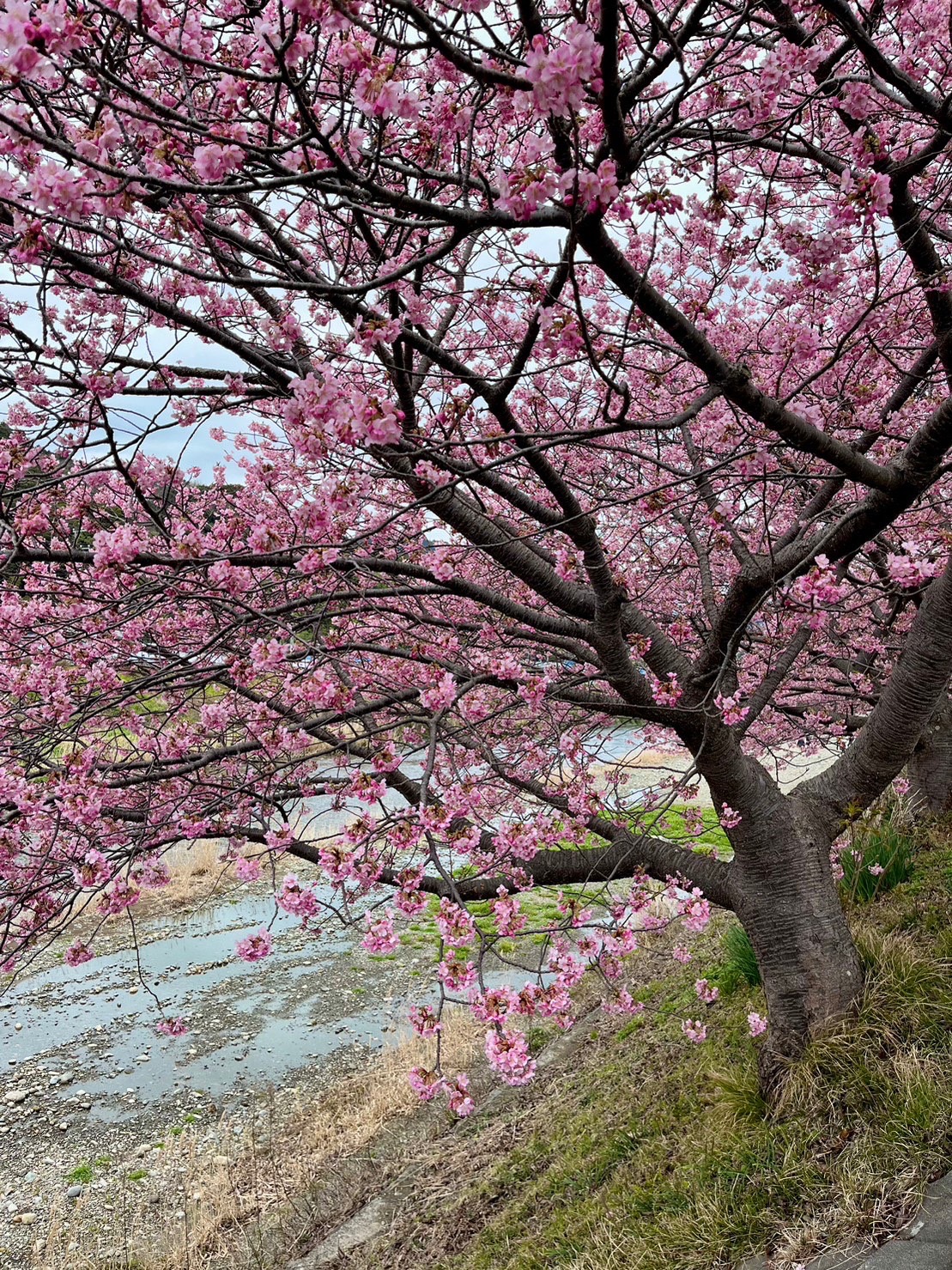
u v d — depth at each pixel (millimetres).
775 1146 3377
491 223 1823
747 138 2590
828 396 3785
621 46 2715
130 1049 9281
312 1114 7852
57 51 1399
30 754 3123
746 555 3699
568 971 2395
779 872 3861
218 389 2764
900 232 2775
